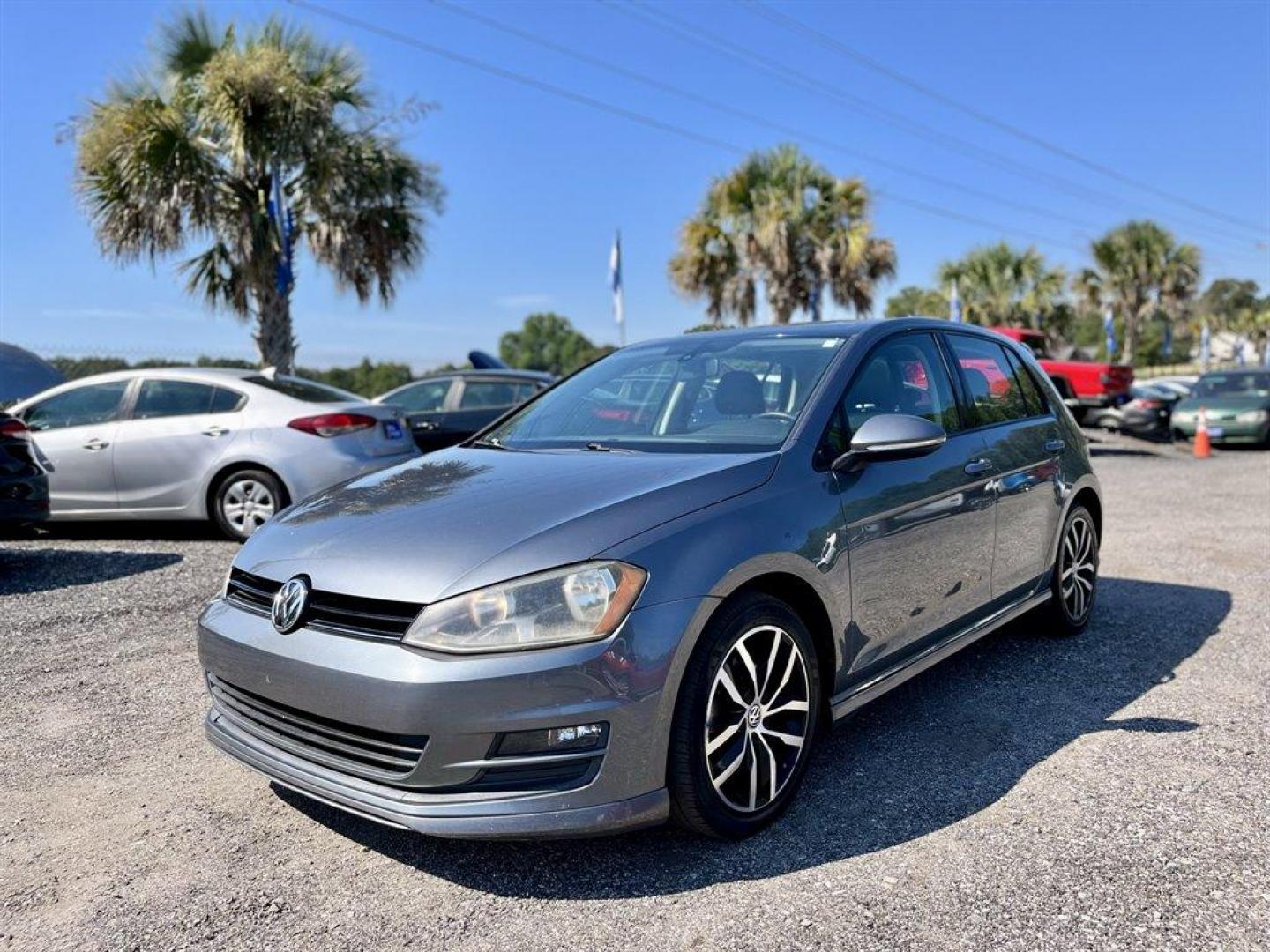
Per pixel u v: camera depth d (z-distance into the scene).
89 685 4.07
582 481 2.83
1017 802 2.85
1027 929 2.20
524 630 2.29
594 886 2.44
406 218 13.80
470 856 2.61
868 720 3.56
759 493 2.78
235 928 2.29
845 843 2.63
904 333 3.75
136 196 11.50
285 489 7.13
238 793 3.04
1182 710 3.60
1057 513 4.34
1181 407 16.73
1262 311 63.34
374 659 2.33
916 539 3.27
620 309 19.53
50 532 7.94
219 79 11.35
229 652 2.66
